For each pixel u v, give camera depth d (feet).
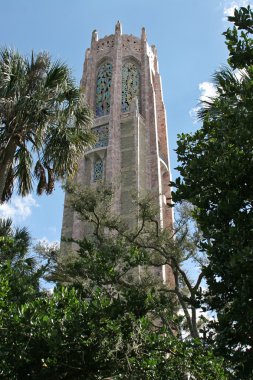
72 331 33.65
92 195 82.74
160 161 161.99
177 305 75.61
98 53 190.39
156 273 115.85
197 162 37.22
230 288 33.63
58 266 75.61
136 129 156.35
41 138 60.39
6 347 34.09
